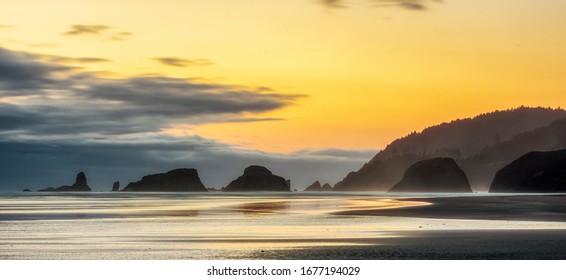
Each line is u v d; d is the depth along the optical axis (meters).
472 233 47.22
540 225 53.94
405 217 66.38
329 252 37.56
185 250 39.06
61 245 42.31
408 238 44.22
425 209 83.81
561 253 36.41
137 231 52.28
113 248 40.47
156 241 44.22
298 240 43.94
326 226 55.44
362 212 78.31
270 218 68.62
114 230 53.47
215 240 44.50
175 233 50.12
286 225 57.22
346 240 43.50
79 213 83.62
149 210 92.31
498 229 50.34
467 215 68.56
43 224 61.38
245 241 43.72
